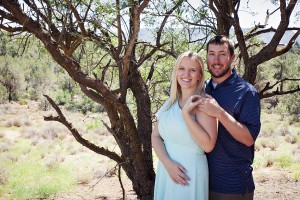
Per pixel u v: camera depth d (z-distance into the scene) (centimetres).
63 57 364
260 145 2184
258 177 1195
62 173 1394
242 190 242
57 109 459
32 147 2145
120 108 429
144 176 504
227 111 240
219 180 246
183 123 241
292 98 4244
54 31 459
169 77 589
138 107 538
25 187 1145
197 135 225
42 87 5181
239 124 222
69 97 4197
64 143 2306
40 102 4584
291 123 3744
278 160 1524
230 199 241
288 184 1081
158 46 501
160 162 273
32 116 3916
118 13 407
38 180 1260
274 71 3397
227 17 417
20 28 482
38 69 4972
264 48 427
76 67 379
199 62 248
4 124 3284
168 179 257
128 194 1038
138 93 538
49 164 1502
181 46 542
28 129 2936
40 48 517
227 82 246
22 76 4981
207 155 253
